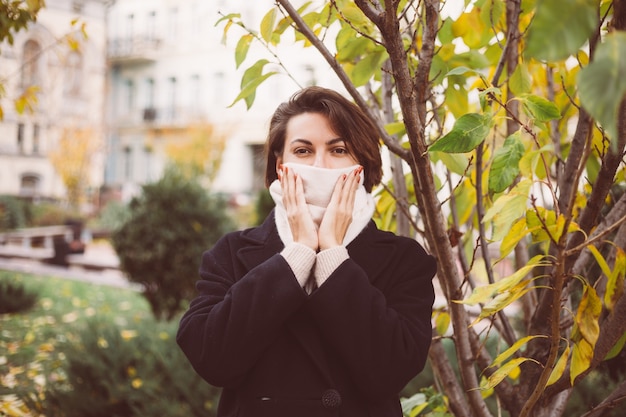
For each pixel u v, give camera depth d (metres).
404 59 1.27
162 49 37.06
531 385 1.56
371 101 1.92
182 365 3.69
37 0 2.46
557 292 1.11
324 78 25.22
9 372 5.54
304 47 1.88
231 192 33.09
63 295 10.64
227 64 35.44
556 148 1.82
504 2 1.81
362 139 1.55
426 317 1.47
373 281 1.50
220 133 31.39
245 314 1.36
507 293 1.19
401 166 1.88
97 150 33.97
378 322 1.36
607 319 1.40
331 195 1.50
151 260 7.67
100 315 8.62
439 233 1.42
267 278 1.38
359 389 1.40
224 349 1.37
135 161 37.94
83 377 3.84
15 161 36.81
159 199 7.81
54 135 37.03
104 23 37.84
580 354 1.17
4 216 27.52
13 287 9.09
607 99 0.62
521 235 1.22
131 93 38.59
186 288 7.84
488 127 1.16
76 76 37.28
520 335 3.09
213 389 3.53
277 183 1.59
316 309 1.36
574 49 0.64
